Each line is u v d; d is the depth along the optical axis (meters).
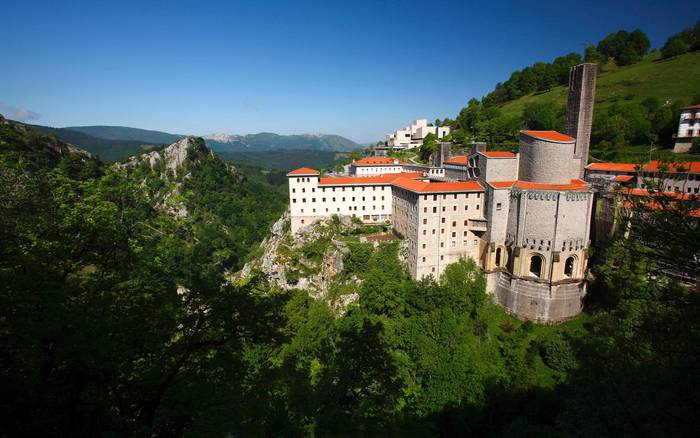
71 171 84.19
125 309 25.25
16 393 19.53
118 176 34.31
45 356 20.36
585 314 86.38
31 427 19.95
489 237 91.50
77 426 22.22
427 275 94.50
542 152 86.94
